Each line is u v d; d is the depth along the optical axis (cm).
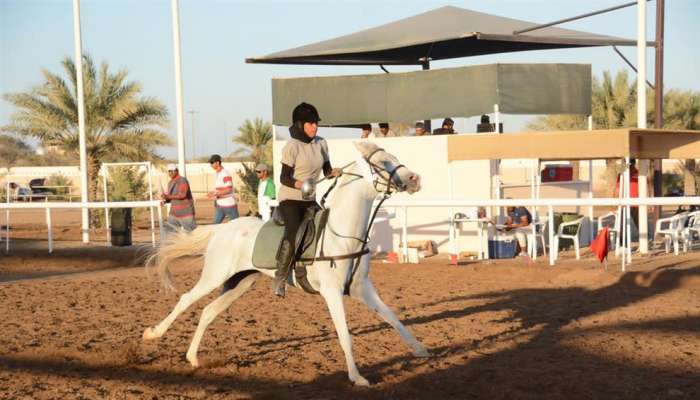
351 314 1027
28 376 737
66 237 2278
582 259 1473
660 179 1941
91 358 811
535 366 734
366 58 2156
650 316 967
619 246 1487
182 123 2005
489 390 660
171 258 812
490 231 1609
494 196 1644
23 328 973
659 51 1859
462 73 1675
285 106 1853
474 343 841
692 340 830
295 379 718
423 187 1688
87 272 1562
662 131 1448
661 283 1191
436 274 1375
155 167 3014
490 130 1711
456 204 1377
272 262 739
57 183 4228
